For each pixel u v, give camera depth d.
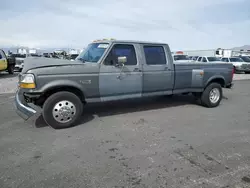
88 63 4.29
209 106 6.04
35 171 2.62
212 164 2.80
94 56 4.66
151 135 3.84
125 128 4.20
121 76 4.60
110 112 5.42
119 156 3.02
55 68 3.88
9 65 15.08
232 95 8.30
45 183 2.37
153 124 4.47
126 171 2.62
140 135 3.83
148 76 4.98
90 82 4.26
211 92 6.04
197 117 5.04
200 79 5.75
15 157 2.97
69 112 4.13
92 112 5.41
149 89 5.09
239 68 18.56
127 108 5.86
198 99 6.27
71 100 4.11
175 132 4.00
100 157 2.98
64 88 4.20
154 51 5.10
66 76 3.98
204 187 2.31
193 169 2.68
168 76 5.28
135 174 2.56
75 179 2.45
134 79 4.79
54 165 2.76
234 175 2.55
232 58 19.62
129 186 2.32
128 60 4.72
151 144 3.44
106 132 3.97
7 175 2.53
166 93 5.41
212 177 2.50
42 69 3.78
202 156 3.03
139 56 4.84
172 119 4.85
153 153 3.12
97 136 3.77
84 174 2.56
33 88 3.71
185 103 6.62
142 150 3.21
